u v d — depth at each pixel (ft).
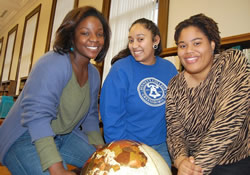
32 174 3.60
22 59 30.12
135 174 2.59
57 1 23.58
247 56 5.95
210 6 8.71
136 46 4.99
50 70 3.72
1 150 3.96
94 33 4.19
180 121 4.16
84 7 4.27
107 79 5.08
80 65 4.39
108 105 4.90
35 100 3.54
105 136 4.97
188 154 3.99
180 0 9.93
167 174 2.80
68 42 4.12
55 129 4.50
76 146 5.10
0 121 6.29
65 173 3.28
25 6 31.17
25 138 3.95
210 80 3.66
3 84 32.63
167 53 7.73
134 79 5.08
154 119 5.07
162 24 10.28
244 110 3.17
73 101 4.20
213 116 3.62
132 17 12.56
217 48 3.88
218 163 3.60
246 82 3.23
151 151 3.04
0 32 43.60
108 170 2.64
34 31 28.12
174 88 4.27
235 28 7.82
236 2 7.93
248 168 3.58
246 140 3.55
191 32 3.62
